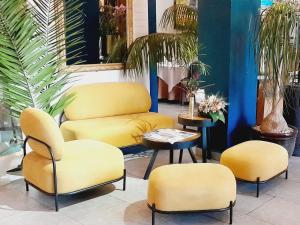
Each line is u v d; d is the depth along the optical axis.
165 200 2.70
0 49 3.57
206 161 4.18
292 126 4.41
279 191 3.45
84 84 4.68
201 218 2.94
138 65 4.99
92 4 4.70
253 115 4.62
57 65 4.02
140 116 4.69
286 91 4.31
